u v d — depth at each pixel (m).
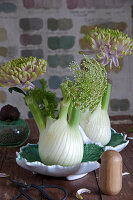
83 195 0.79
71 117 0.85
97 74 0.84
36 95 0.88
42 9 2.25
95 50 0.97
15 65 0.83
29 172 0.91
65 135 0.83
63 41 2.29
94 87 0.83
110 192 0.78
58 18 2.27
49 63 2.30
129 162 0.96
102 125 0.99
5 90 2.24
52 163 0.84
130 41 0.95
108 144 1.02
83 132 0.97
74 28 2.29
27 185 0.81
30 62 0.83
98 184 0.84
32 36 2.28
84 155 0.92
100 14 2.29
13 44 2.28
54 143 0.83
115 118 1.43
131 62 2.35
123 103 2.42
